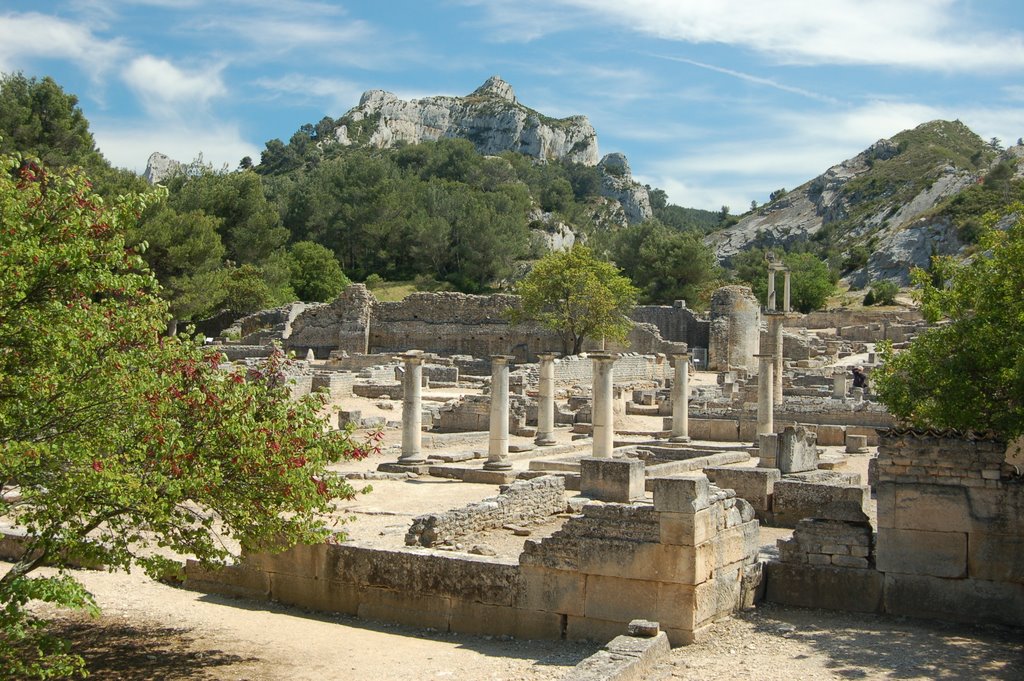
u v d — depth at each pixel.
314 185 148.25
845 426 44.28
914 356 18.92
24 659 14.56
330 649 15.71
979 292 19.05
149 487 13.66
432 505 27.44
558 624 16.25
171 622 17.23
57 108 85.00
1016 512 16.38
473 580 16.89
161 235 77.00
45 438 13.84
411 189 146.62
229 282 92.94
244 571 18.92
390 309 92.94
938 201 178.12
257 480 15.05
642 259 121.81
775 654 14.78
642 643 14.34
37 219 14.38
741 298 85.69
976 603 16.52
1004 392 17.83
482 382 67.56
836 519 17.84
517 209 161.88
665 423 48.81
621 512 16.00
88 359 13.94
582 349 84.25
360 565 17.83
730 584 16.58
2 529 21.17
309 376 57.38
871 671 14.02
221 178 109.00
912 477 17.03
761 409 39.12
